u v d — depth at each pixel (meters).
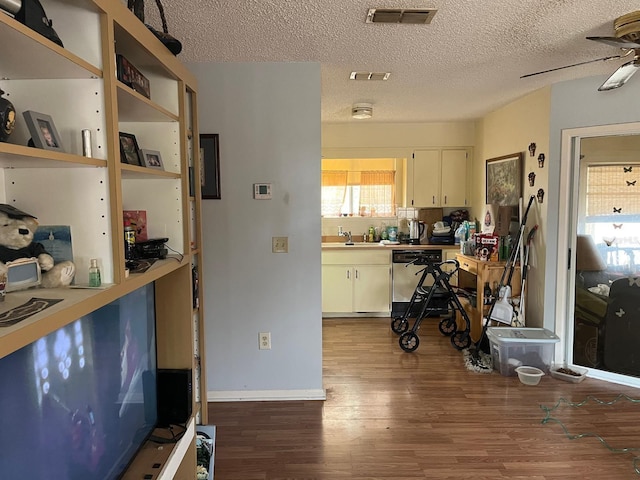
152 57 1.53
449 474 2.21
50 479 0.99
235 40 2.47
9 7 0.87
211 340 3.07
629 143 3.26
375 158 5.30
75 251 1.16
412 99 3.95
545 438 2.53
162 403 1.78
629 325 3.29
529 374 3.27
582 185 3.44
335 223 5.65
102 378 1.24
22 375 0.89
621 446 2.45
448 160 5.25
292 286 3.05
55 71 1.06
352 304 5.16
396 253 5.12
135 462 1.47
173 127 1.82
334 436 2.58
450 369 3.60
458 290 4.41
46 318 0.84
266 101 2.92
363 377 3.45
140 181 1.82
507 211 4.23
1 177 1.13
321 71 3.07
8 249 1.03
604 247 3.39
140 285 1.31
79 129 1.13
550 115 3.46
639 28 2.14
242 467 2.29
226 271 3.03
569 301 3.53
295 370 3.11
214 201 2.99
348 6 2.03
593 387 3.23
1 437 0.83
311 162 2.96
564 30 2.33
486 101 4.06
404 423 2.72
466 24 2.24
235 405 3.00
